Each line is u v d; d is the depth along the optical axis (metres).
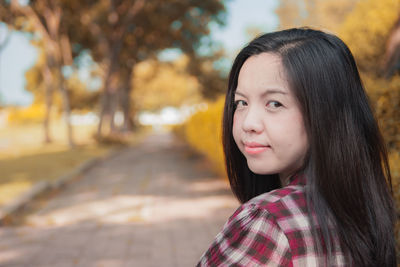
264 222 0.64
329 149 0.69
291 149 0.70
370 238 0.73
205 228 5.62
